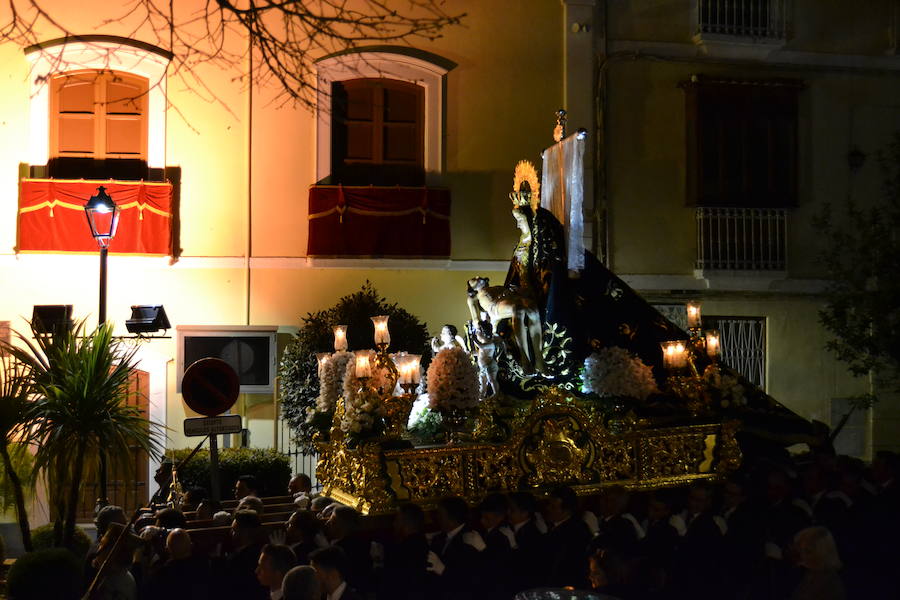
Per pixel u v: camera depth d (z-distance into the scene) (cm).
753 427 1327
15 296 1806
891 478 1166
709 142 2066
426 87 1956
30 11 1806
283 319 1891
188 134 1873
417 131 1970
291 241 1900
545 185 1417
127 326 1692
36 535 1352
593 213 2014
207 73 1877
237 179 1886
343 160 1945
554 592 672
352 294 1886
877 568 1034
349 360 1189
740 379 1355
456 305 1950
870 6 2122
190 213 1870
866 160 2133
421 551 906
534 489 1132
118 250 1811
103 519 1003
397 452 1056
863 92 2141
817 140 2119
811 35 2119
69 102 1855
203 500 1132
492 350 1189
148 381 1828
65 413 1195
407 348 1744
